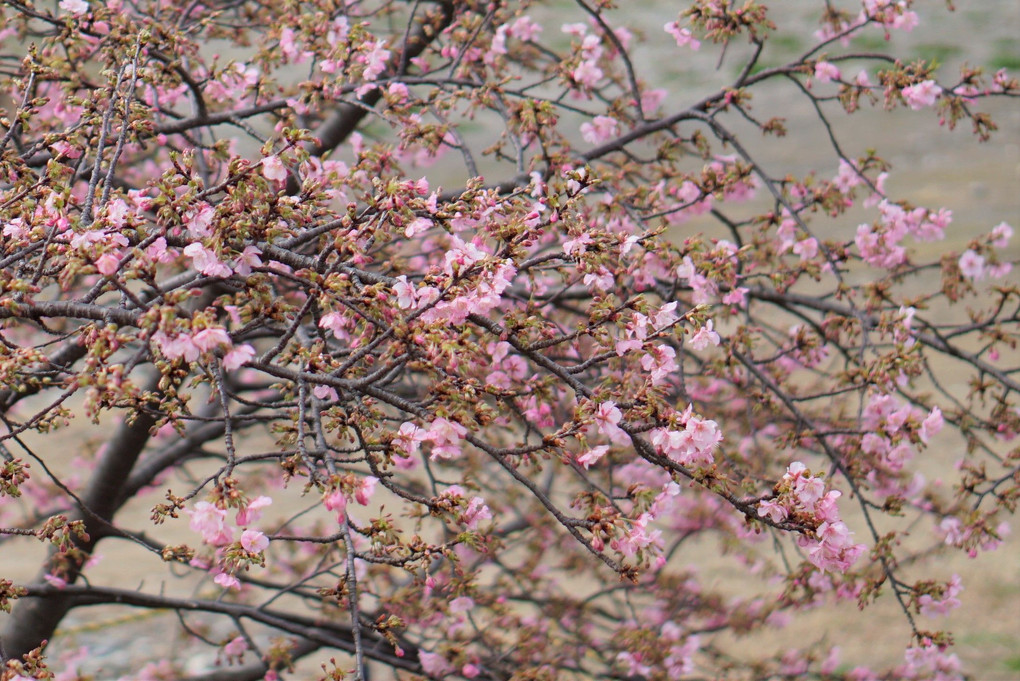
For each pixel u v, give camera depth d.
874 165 4.73
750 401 4.61
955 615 9.84
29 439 10.38
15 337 5.45
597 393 2.83
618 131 5.15
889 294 4.42
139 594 4.97
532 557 6.14
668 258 3.78
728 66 27.98
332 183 3.24
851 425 5.14
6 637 5.18
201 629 8.95
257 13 5.56
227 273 2.50
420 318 2.67
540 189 3.28
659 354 2.83
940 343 4.39
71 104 3.12
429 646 5.68
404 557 2.68
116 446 5.30
